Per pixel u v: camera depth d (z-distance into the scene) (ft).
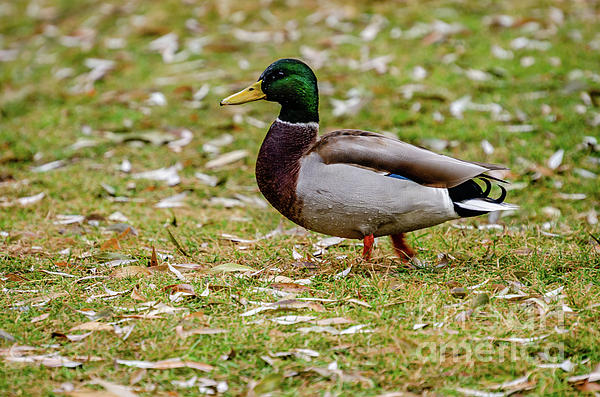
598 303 22.54
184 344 20.65
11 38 61.82
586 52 49.65
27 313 22.65
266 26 56.39
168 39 55.98
